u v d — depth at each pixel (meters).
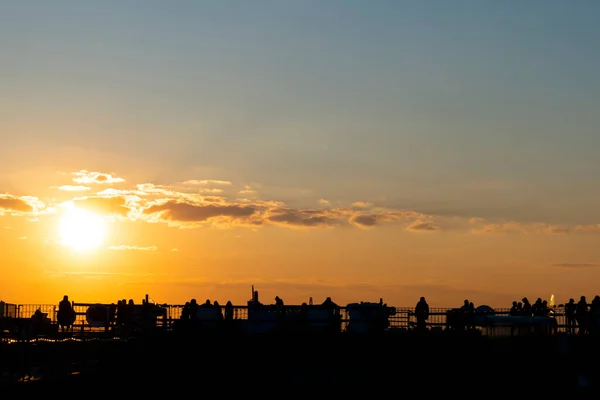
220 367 54.97
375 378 54.50
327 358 54.66
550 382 54.38
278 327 54.94
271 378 54.69
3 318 58.72
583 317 55.28
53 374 51.50
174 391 55.12
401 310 56.25
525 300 62.94
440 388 54.59
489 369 54.62
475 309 58.66
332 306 55.41
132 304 58.06
